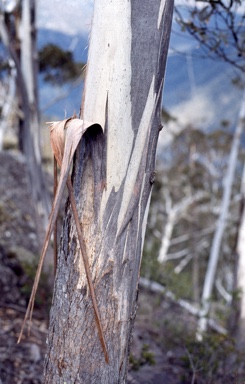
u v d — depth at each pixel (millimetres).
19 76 5500
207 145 16312
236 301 6094
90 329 1721
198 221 17875
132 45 1638
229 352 3766
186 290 6582
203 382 3508
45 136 12141
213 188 17047
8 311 4789
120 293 1733
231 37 3189
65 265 1756
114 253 1705
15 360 3803
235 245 7016
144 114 1679
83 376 1731
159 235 18031
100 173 1685
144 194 1735
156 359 4363
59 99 5629
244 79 5691
